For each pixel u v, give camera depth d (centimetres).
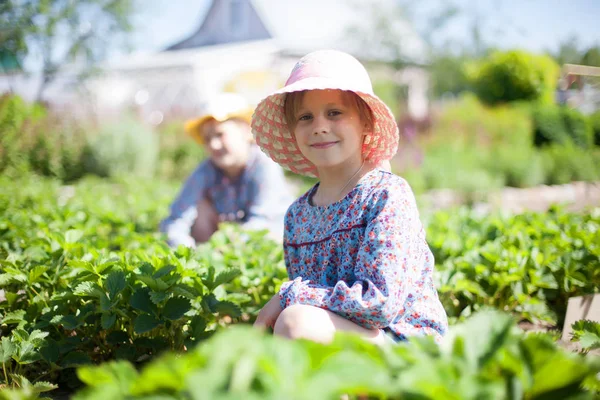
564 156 1622
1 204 606
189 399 114
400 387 115
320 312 203
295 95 251
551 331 299
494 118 1806
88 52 1941
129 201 762
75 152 1467
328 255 238
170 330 255
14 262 306
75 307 268
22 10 1739
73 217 488
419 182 1228
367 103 247
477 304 341
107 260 269
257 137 291
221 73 2569
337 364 117
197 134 513
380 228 219
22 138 1405
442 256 393
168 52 3083
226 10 2950
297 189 1207
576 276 358
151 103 2670
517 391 127
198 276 264
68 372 262
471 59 2981
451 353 139
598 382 137
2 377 246
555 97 2206
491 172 1471
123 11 1947
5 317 266
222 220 502
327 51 255
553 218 520
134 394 119
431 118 1822
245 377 107
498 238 417
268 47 2544
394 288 210
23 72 1889
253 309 311
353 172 253
